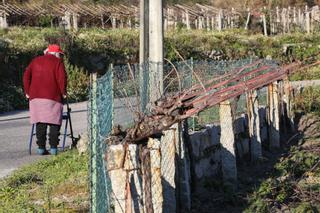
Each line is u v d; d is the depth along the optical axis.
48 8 42.50
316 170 11.16
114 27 40.69
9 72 23.48
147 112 7.85
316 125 16.08
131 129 6.53
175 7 47.06
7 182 9.16
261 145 13.32
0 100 21.00
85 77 24.31
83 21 42.75
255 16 45.75
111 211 6.43
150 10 11.02
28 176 9.42
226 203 9.38
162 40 11.01
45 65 11.26
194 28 43.62
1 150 12.16
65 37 26.91
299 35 40.50
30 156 11.48
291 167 11.29
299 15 47.34
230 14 46.12
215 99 6.56
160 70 10.05
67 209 7.81
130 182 6.04
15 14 40.09
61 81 11.26
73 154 10.90
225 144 10.40
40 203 8.14
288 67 10.34
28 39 27.22
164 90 9.49
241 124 12.03
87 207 7.89
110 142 6.58
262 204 9.18
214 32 38.06
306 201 9.47
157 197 6.59
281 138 14.97
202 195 9.66
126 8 45.06
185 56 31.25
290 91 15.91
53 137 11.30
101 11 43.44
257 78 9.29
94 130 6.48
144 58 11.65
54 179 9.21
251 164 12.11
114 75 8.73
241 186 10.43
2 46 24.08
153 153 6.55
